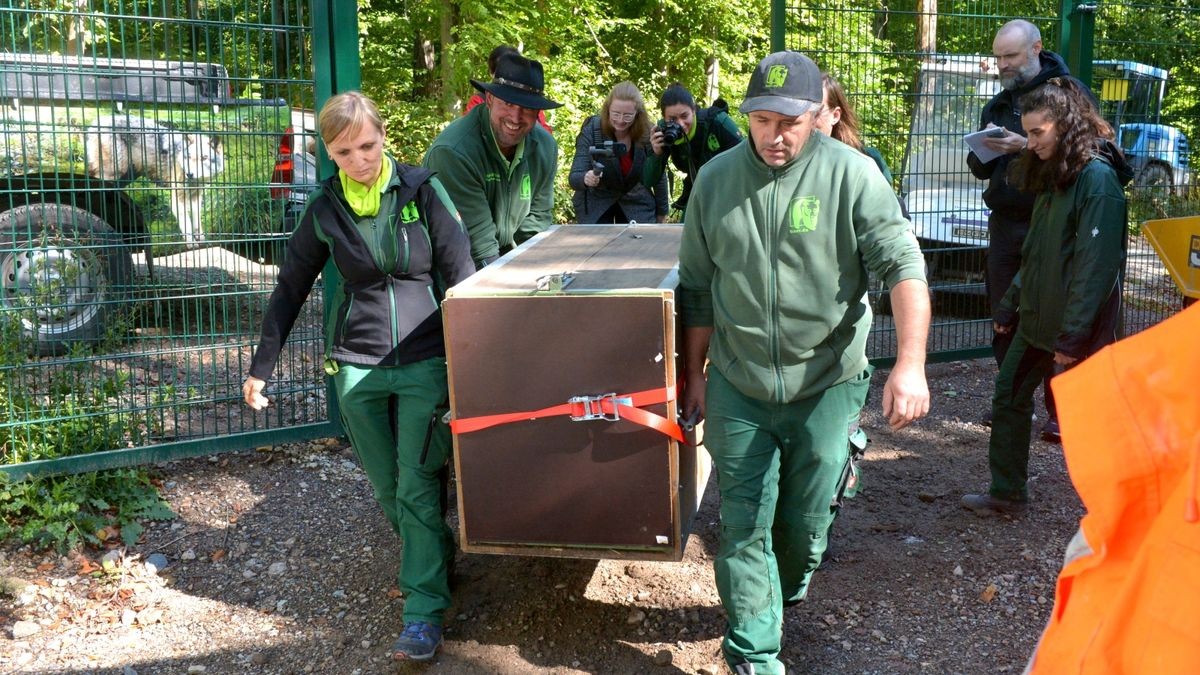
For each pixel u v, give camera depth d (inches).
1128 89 291.4
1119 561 62.4
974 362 283.1
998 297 227.8
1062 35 277.0
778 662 128.0
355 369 141.8
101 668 145.7
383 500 150.8
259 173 201.5
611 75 642.2
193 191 197.6
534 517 131.4
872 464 210.2
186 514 187.0
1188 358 60.8
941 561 168.6
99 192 194.2
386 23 563.5
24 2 183.9
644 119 256.5
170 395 203.5
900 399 112.0
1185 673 55.9
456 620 151.6
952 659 142.4
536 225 185.8
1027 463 193.0
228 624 157.0
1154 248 195.3
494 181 167.5
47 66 185.8
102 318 194.2
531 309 125.6
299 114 202.5
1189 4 296.2
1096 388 63.4
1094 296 158.7
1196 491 57.3
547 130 182.5
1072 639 63.1
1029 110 163.3
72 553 174.2
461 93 545.6
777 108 112.6
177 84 194.5
